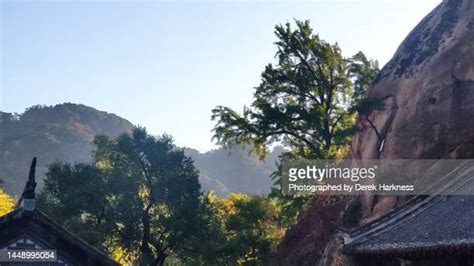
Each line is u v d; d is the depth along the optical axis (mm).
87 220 52094
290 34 51969
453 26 39781
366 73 51812
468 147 32906
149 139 55031
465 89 34844
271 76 52156
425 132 35406
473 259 21000
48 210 52188
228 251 50156
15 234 14617
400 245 23344
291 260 42656
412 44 42312
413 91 38188
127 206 51688
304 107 52031
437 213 26062
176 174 54344
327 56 51031
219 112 54156
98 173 54719
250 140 56281
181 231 51969
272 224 53531
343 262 32688
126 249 54031
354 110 42312
